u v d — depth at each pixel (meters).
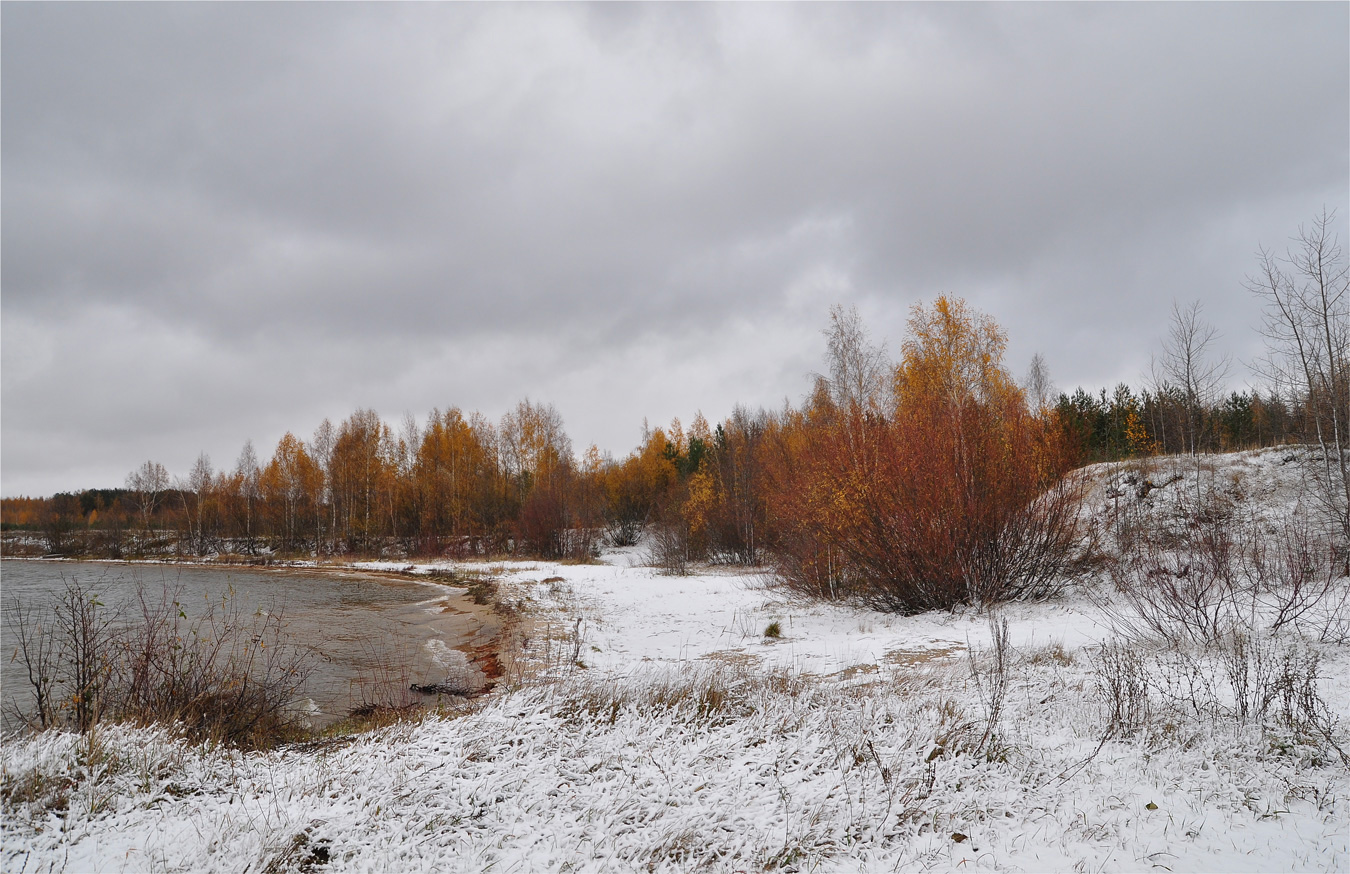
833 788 5.22
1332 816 4.70
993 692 7.45
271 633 17.56
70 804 4.98
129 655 8.13
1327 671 8.38
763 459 33.75
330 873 4.24
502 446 61.91
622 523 54.38
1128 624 11.36
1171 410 33.53
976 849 4.43
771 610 18.78
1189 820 4.74
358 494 56.41
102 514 76.69
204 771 5.84
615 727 6.87
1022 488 16.86
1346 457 22.88
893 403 27.64
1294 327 21.73
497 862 4.27
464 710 8.23
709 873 4.21
